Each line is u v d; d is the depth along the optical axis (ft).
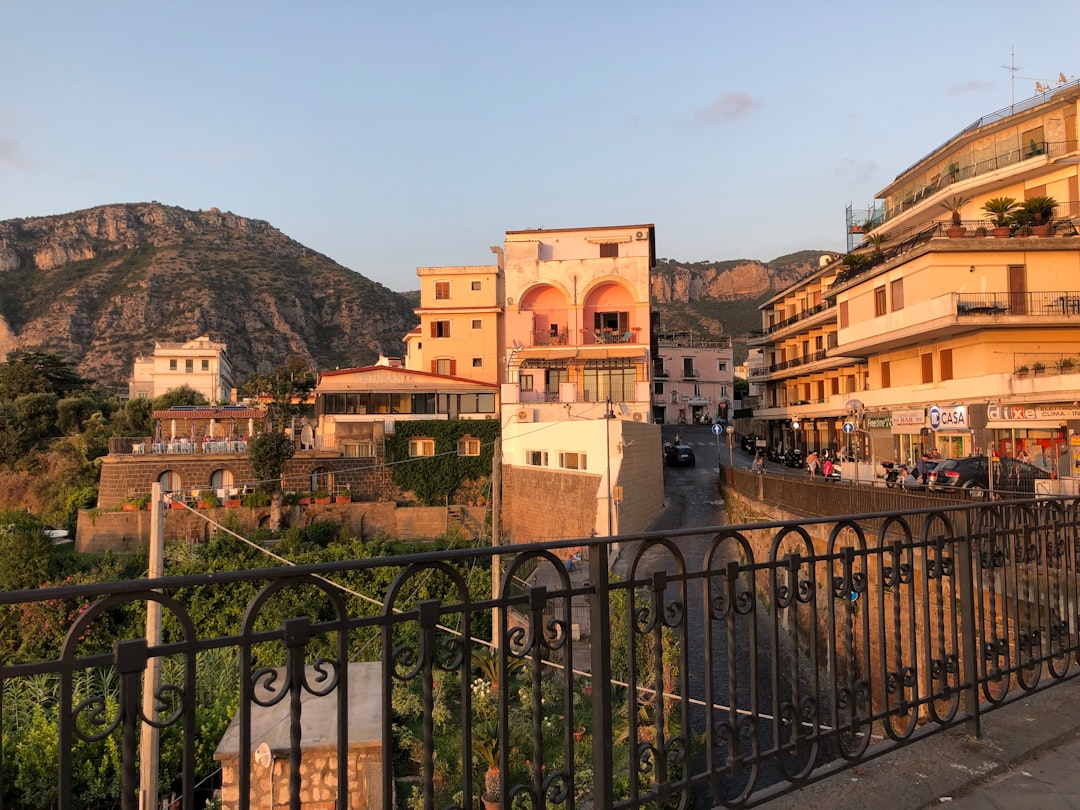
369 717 33.55
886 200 141.08
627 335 145.79
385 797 8.50
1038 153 101.35
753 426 211.00
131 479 131.03
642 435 108.68
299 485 137.90
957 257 90.99
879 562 14.23
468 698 9.35
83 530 125.18
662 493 122.93
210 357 291.17
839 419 146.10
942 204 116.26
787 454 156.87
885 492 52.26
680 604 11.60
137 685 7.13
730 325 589.73
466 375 179.93
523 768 35.96
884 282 102.94
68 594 6.71
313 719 33.24
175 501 122.72
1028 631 17.35
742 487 95.14
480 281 181.78
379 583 75.46
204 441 139.03
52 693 49.73
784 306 184.85
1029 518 18.01
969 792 12.68
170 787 41.09
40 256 558.15
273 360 491.31
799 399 171.83
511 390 136.77
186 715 7.41
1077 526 19.19
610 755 10.32
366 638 63.10
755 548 79.61
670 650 46.26
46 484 159.43
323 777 31.32
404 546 119.85
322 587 8.25
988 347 89.04
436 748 39.27
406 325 595.06
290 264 626.64
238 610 75.56
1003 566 16.88
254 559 105.40
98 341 464.65
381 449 143.54
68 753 6.68
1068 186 97.25
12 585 92.27
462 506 140.46
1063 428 77.00
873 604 45.50
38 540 97.96
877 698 31.19
